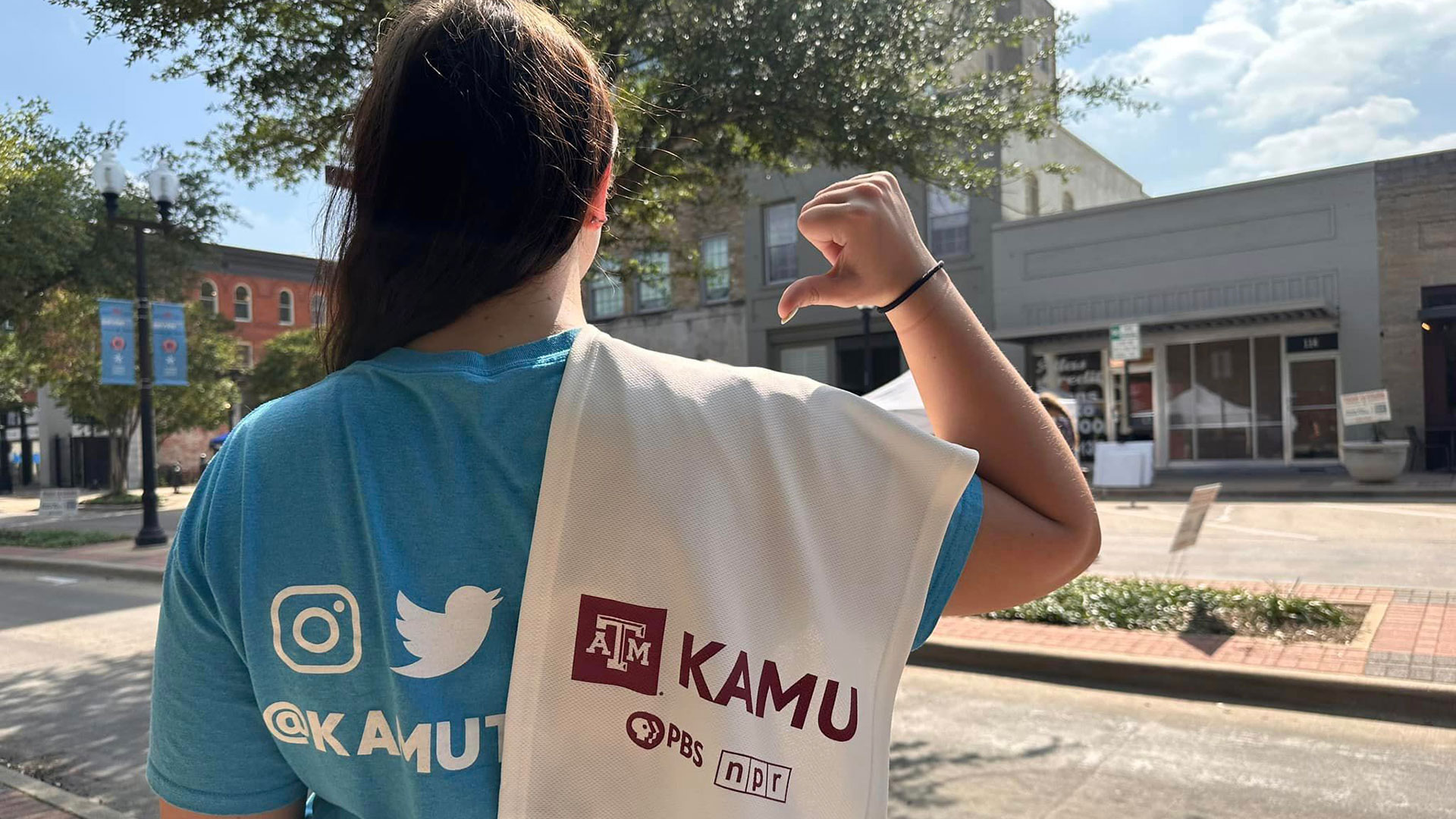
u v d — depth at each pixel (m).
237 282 35.88
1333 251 16.42
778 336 21.06
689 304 22.27
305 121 5.75
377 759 0.68
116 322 14.70
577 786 0.65
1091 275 18.45
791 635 0.67
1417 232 15.84
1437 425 16.19
